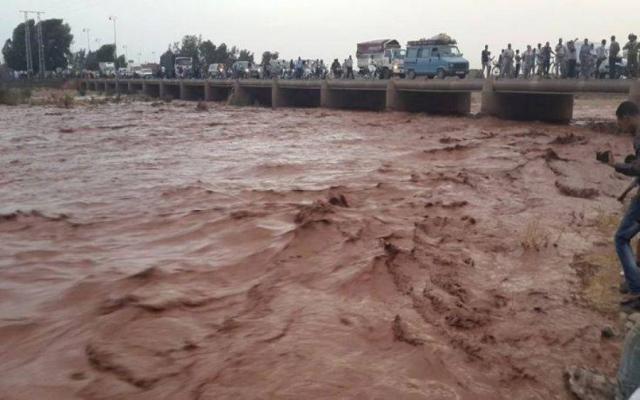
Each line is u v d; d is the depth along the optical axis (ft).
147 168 51.01
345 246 25.81
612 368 15.55
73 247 27.02
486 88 106.63
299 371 14.97
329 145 68.85
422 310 18.95
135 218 32.50
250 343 16.60
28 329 18.06
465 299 20.02
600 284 21.58
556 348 16.61
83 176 46.80
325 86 148.46
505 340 16.99
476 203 35.94
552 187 41.55
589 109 146.51
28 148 65.87
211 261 24.57
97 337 17.28
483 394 14.15
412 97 130.41
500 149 63.77
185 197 38.01
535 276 22.58
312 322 17.95
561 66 96.84
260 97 181.57
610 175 46.91
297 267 23.25
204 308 19.36
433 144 69.62
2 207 35.35
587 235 28.50
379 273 22.24
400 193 38.96
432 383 14.52
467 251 25.64
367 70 174.40
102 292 20.99
